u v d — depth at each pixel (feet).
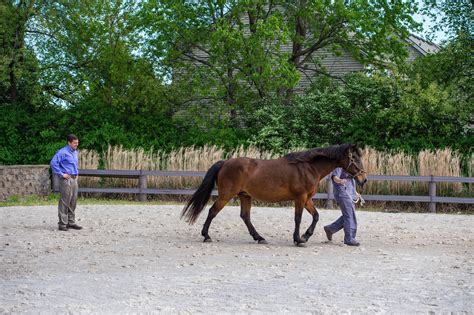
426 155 60.29
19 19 77.30
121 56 78.59
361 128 71.41
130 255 33.06
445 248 36.47
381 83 72.33
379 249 35.70
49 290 24.70
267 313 21.31
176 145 74.08
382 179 57.88
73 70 82.64
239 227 44.50
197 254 33.45
